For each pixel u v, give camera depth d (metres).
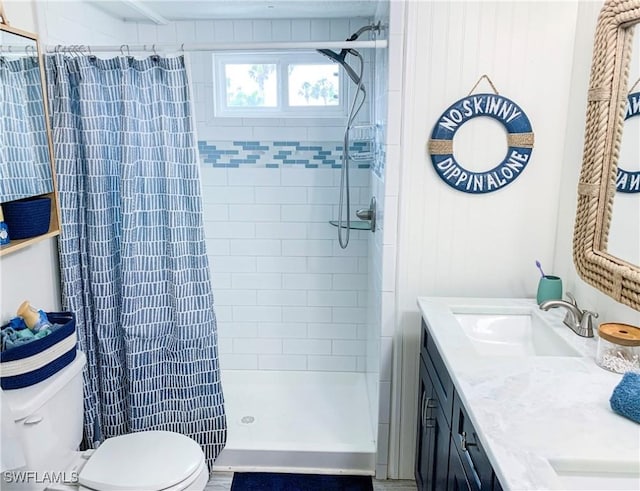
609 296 1.60
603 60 1.60
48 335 1.67
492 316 1.95
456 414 1.48
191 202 2.07
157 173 2.04
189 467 1.73
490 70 1.99
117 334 2.14
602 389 1.30
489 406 1.21
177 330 2.15
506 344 1.90
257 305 3.14
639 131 1.45
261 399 2.94
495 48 1.97
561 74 1.98
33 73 1.79
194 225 2.09
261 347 3.20
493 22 1.95
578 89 1.91
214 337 2.22
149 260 2.09
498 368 1.42
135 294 2.08
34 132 1.79
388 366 2.26
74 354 1.80
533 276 2.15
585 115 1.82
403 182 2.09
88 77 1.92
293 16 2.71
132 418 2.20
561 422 1.15
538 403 1.23
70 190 1.99
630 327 1.45
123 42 2.77
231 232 3.05
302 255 3.06
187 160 2.03
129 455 1.77
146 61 1.95
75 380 1.80
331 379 3.16
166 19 2.76
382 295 2.20
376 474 2.37
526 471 0.98
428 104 2.02
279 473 2.38
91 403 2.15
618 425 1.13
